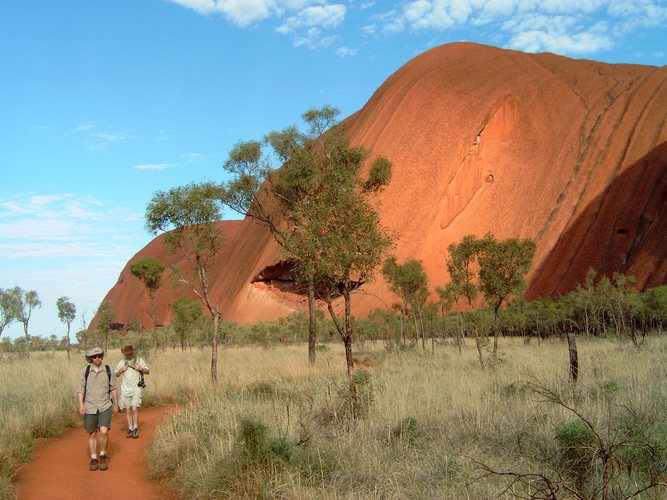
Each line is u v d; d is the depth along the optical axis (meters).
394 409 10.04
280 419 9.60
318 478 6.84
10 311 36.47
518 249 21.14
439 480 6.41
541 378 13.48
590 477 6.18
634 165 88.19
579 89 107.94
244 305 91.56
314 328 25.12
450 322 49.50
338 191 12.43
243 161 26.94
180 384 16.84
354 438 8.23
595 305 43.53
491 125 102.56
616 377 12.84
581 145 96.88
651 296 42.62
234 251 122.94
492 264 21.39
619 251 80.56
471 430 8.36
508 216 94.81
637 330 42.47
